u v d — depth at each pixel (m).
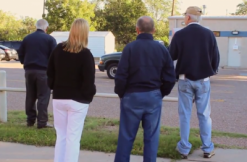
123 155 4.06
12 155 5.00
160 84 4.11
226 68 25.25
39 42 5.93
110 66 15.13
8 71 18.45
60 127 4.23
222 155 5.07
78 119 4.12
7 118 7.01
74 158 4.12
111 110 8.28
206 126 4.88
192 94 4.84
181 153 4.89
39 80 6.00
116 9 50.72
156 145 4.09
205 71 4.71
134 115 4.02
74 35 4.02
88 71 4.02
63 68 4.04
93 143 5.38
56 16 43.41
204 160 4.86
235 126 6.94
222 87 13.59
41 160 4.82
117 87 4.00
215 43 4.77
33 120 6.31
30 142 5.48
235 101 10.05
